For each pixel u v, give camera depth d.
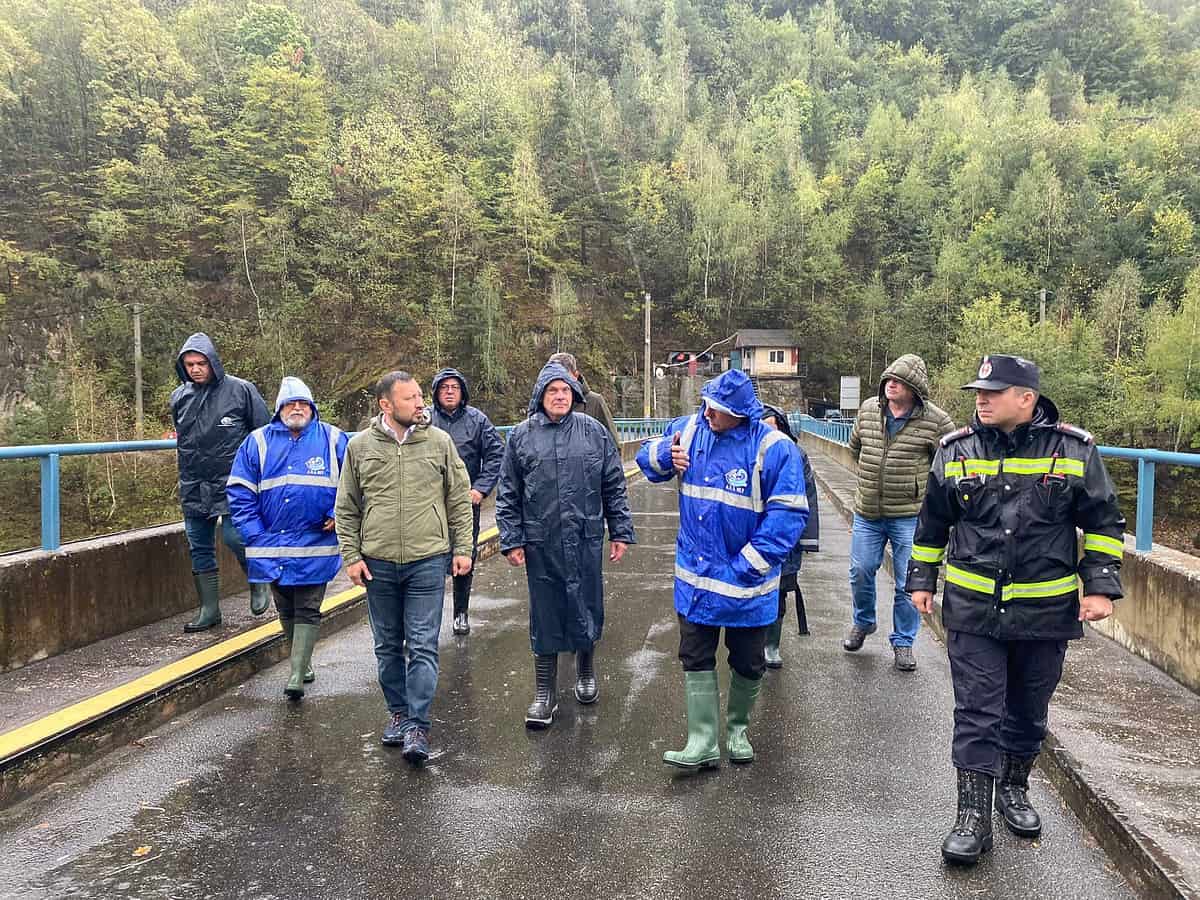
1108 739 3.81
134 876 2.96
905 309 83.19
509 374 69.44
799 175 104.94
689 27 147.50
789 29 149.75
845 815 3.40
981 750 3.09
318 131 83.06
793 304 88.19
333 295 71.25
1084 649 5.35
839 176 108.38
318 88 86.88
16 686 4.51
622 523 4.61
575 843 3.17
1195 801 3.16
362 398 64.12
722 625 3.79
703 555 3.81
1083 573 3.04
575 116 98.12
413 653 4.05
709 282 89.88
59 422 47.28
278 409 4.86
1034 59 145.50
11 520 11.14
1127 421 49.47
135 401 54.44
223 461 5.68
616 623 6.73
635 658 5.75
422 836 3.23
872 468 5.56
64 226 71.31
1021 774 3.36
